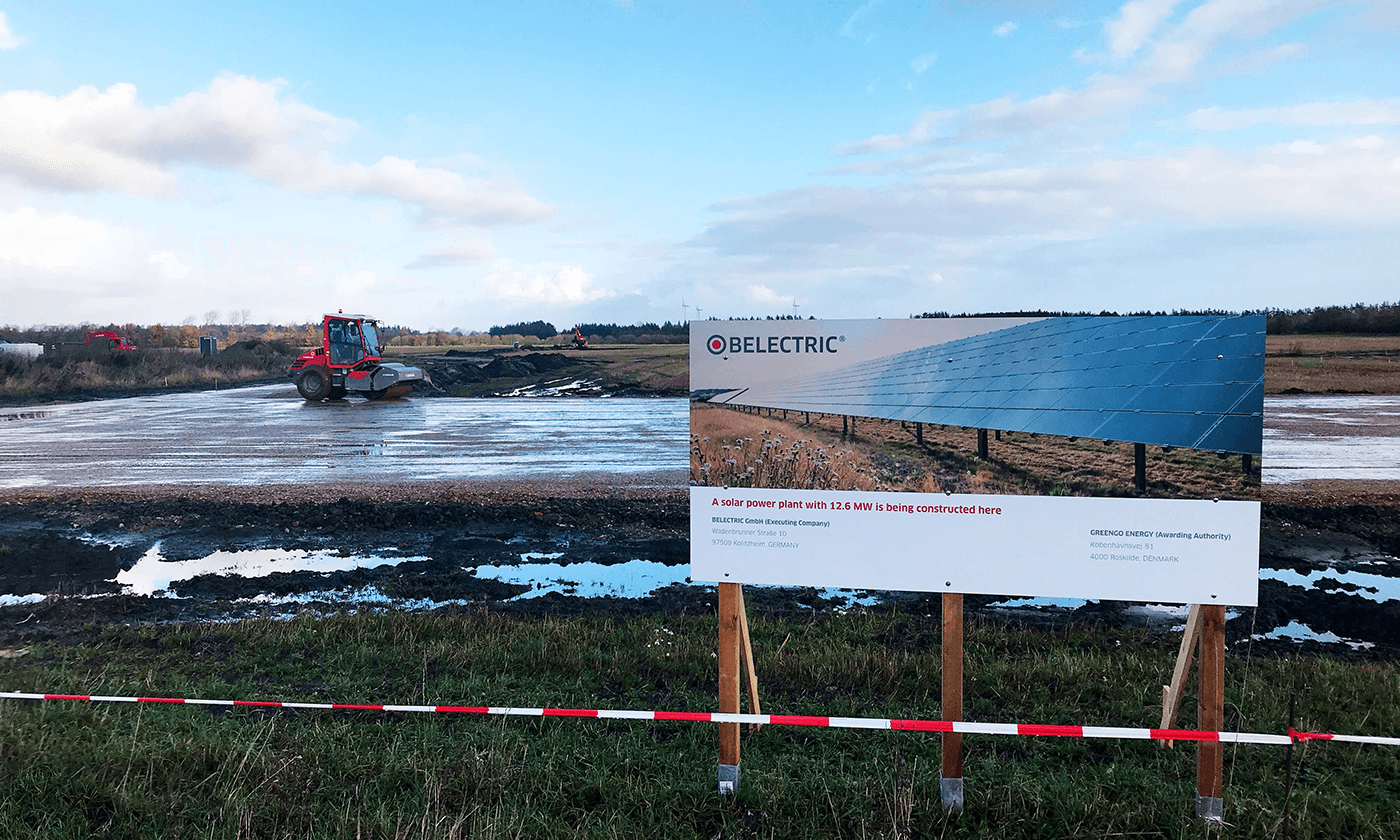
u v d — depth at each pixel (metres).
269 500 13.00
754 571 4.37
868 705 5.62
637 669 6.32
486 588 8.84
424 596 8.58
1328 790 4.43
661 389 39.12
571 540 10.87
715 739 5.16
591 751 4.88
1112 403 4.02
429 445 19.91
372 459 17.53
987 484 4.14
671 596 8.53
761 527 4.34
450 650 6.66
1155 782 4.48
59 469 16.27
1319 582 8.91
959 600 4.21
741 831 4.10
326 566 9.77
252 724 5.28
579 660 6.34
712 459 4.38
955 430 4.17
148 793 4.31
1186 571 3.99
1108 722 5.29
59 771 4.54
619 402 34.09
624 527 11.52
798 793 4.41
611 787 4.50
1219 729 3.99
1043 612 8.05
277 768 4.56
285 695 5.80
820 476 4.29
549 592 8.73
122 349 52.81
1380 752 4.81
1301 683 5.80
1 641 7.11
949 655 4.21
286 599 8.48
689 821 4.20
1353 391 29.23
